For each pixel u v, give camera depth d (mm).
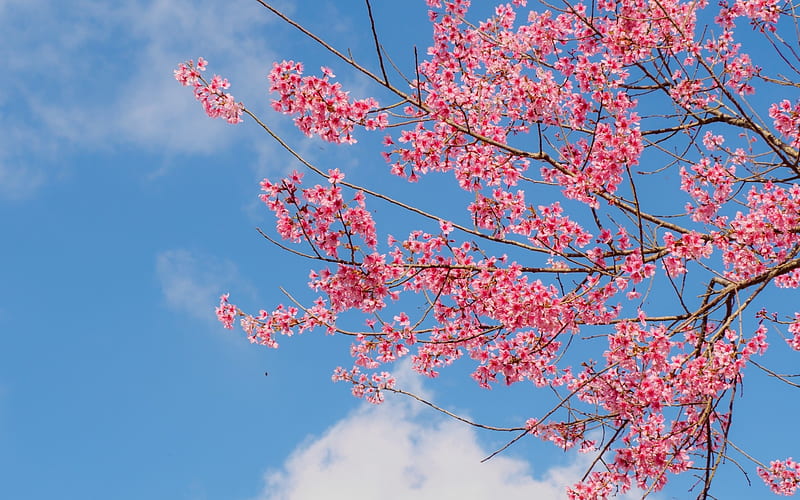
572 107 6059
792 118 5824
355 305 5395
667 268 5086
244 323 6180
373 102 5090
